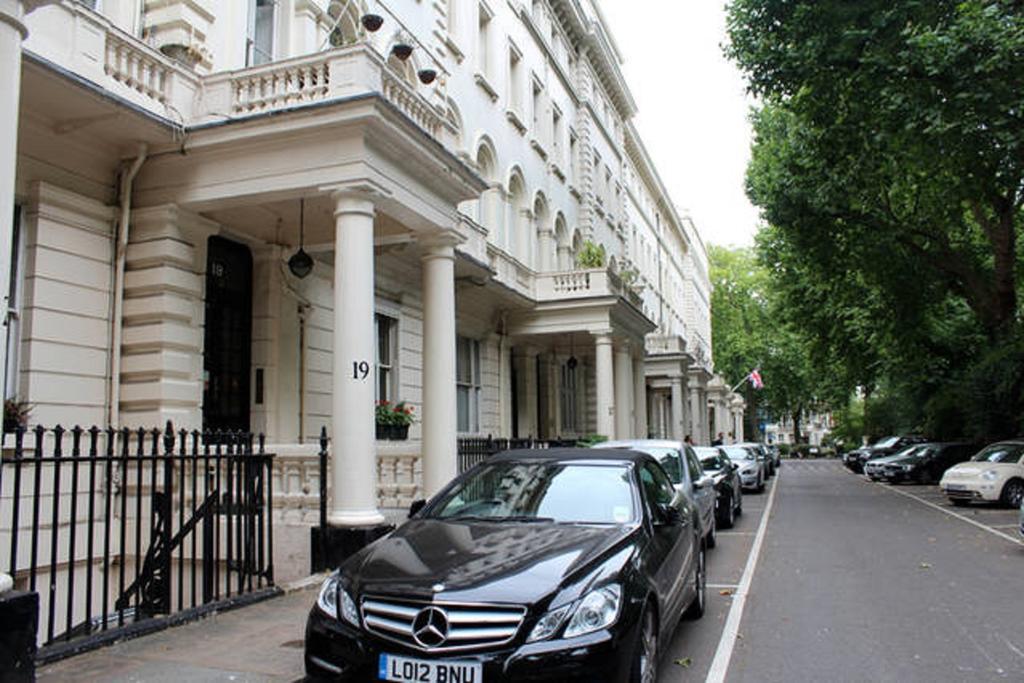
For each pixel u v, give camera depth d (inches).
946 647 266.1
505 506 242.1
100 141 406.9
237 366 496.7
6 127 186.7
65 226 394.0
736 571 418.3
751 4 708.7
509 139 928.9
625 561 197.6
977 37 550.0
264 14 528.7
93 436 245.6
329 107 384.8
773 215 971.3
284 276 519.2
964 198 783.1
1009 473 733.9
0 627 176.4
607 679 171.3
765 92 741.9
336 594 194.1
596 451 270.7
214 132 405.7
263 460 328.2
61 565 375.6
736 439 3085.6
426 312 483.8
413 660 171.9
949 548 489.1
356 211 389.1
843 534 562.3
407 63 672.4
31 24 345.7
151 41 435.5
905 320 1047.0
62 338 389.1
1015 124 584.1
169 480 278.8
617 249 1462.8
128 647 240.1
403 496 464.1
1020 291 1123.3
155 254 421.7
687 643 273.1
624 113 1568.7
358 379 376.5
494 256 800.3
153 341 418.0
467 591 178.1
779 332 2861.7
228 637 252.4
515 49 975.6
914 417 1455.5
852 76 677.3
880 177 828.6
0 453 187.3
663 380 1583.4
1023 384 904.9
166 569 280.4
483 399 839.1
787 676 234.8
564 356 1083.3
